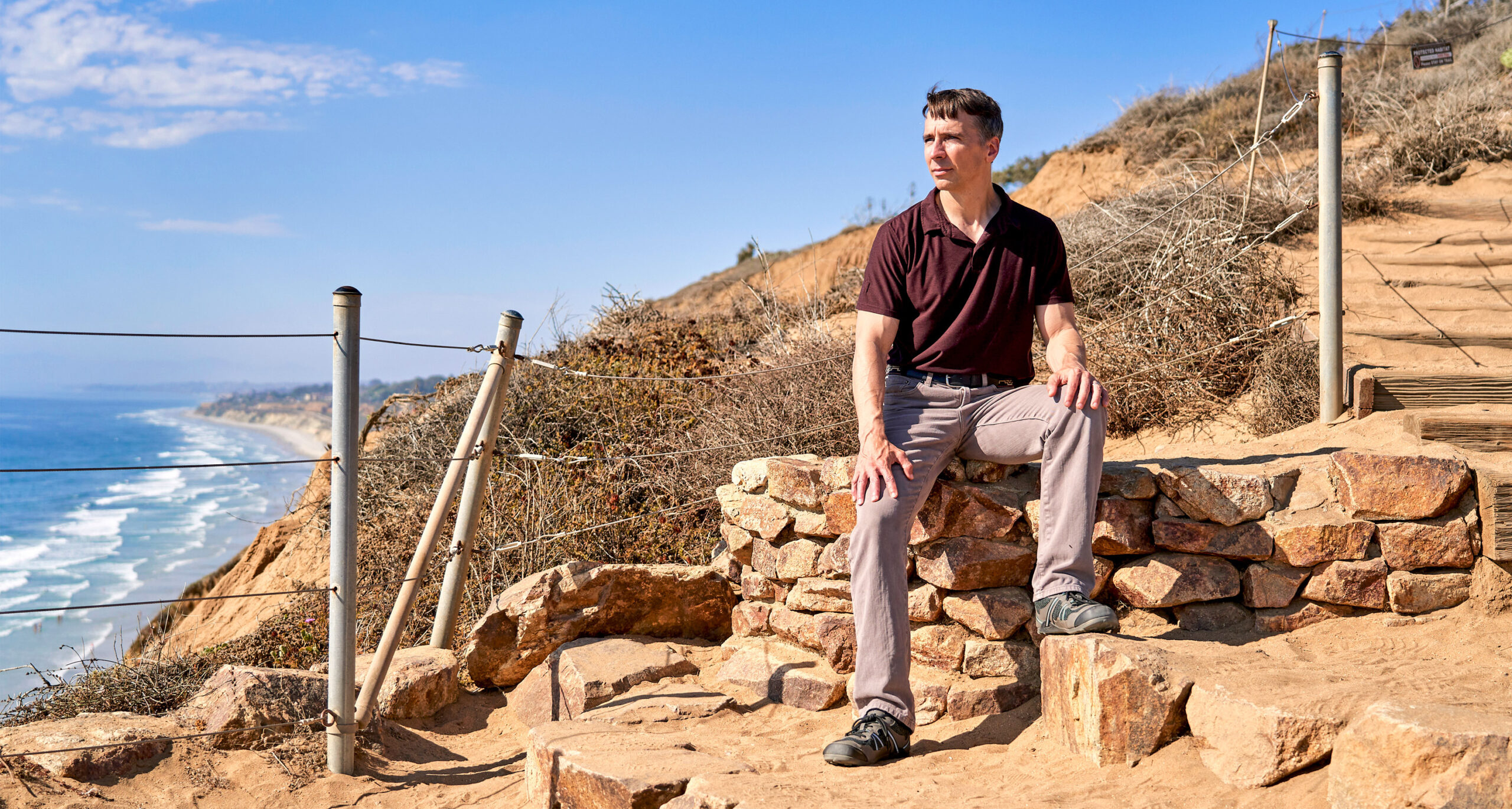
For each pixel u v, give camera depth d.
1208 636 3.22
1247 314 5.70
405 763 3.50
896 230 3.28
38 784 2.97
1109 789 2.46
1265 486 3.23
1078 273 6.62
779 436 5.66
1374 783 2.06
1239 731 2.41
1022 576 3.39
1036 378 6.14
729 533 4.08
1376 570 3.16
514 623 4.16
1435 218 7.61
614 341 8.40
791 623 3.77
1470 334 5.63
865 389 3.10
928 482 3.16
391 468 6.50
